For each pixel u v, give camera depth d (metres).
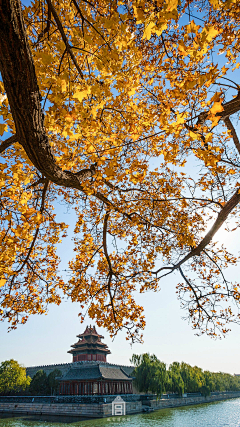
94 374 46.81
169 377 57.94
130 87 4.26
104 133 3.93
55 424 31.95
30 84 2.85
